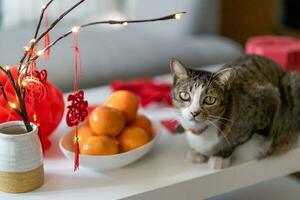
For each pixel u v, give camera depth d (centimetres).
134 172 105
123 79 179
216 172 105
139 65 183
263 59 119
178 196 102
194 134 106
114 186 100
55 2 207
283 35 282
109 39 199
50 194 98
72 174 104
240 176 108
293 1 278
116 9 221
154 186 100
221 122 103
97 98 142
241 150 110
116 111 107
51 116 111
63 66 171
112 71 177
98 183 101
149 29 217
